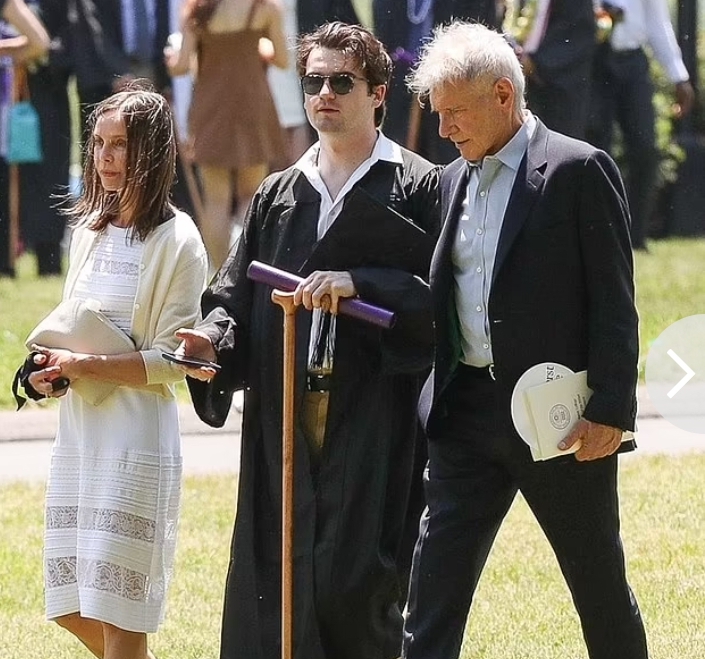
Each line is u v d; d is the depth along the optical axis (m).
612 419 17.05
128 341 18.55
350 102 19.14
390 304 18.06
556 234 17.17
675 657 21.36
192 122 38.50
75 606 18.83
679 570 24.44
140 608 18.55
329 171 19.42
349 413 19.06
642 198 48.69
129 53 42.97
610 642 18.02
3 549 25.66
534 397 17.16
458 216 17.77
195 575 24.48
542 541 25.95
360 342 19.02
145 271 18.64
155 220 18.72
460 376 17.94
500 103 17.23
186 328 18.72
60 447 18.92
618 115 47.25
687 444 30.95
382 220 18.44
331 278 18.05
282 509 19.05
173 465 18.83
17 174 44.91
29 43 42.94
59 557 18.84
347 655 19.36
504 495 18.00
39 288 43.59
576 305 17.31
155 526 18.64
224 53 38.06
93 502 18.56
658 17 46.03
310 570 19.09
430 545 17.92
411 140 38.81
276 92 40.81
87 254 18.98
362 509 19.09
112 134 18.50
